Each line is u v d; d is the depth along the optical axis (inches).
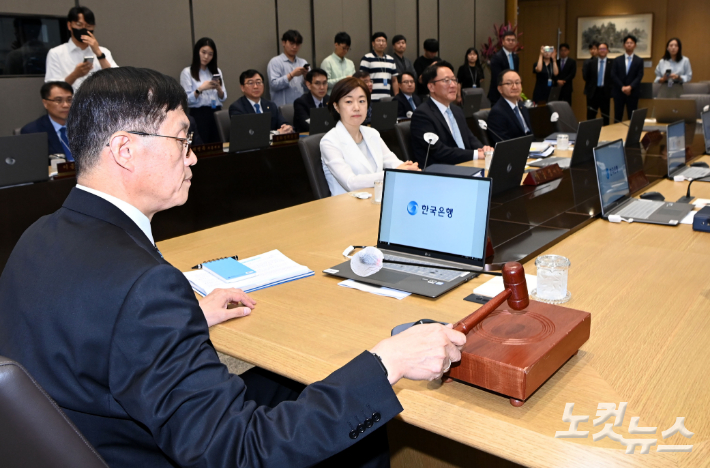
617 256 70.6
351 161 126.6
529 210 95.1
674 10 446.0
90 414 35.1
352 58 328.8
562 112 220.2
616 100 350.9
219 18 263.0
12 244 124.6
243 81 224.7
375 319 55.1
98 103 37.7
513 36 337.1
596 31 473.4
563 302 56.8
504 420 37.9
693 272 64.2
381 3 341.7
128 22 231.8
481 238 63.4
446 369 38.4
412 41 369.7
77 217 38.4
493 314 46.8
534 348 40.8
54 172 136.0
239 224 91.8
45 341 34.1
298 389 61.5
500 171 108.3
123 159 38.2
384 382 35.5
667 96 271.6
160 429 32.3
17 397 27.5
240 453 32.1
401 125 164.7
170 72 247.9
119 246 35.9
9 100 202.7
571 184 116.7
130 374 32.6
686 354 45.8
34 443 28.4
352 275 66.1
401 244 69.1
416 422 40.3
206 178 167.0
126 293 33.2
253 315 57.1
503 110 180.9
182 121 40.3
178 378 32.2
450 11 400.2
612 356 46.0
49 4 208.5
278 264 70.6
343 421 34.0
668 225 83.7
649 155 149.4
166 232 159.8
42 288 35.0
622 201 95.9
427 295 59.4
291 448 32.8
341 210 99.4
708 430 36.0
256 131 176.9
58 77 196.5
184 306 34.1
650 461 33.7
